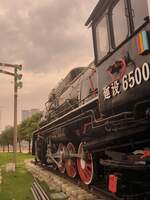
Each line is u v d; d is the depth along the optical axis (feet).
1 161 70.64
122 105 13.44
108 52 14.98
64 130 27.71
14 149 46.57
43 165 44.32
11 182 31.99
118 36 13.98
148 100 11.65
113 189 14.38
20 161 68.33
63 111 29.14
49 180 30.42
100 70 16.02
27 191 25.75
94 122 18.15
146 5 11.64
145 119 11.98
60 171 31.99
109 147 15.96
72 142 26.78
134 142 13.52
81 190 21.85
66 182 26.48
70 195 21.85
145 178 13.85
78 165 24.35
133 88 12.44
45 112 42.73
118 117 14.16
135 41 12.30
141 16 12.00
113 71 14.24
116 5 14.24
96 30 16.70
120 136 13.89
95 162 20.45
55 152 35.45
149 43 11.17
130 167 12.68
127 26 13.07
